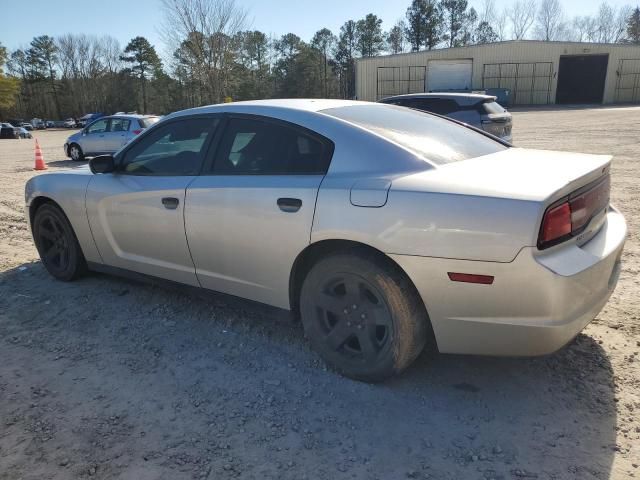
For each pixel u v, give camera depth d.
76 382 3.12
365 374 2.98
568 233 2.55
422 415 2.75
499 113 10.53
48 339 3.67
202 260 3.56
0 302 4.33
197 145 3.65
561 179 2.59
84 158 17.59
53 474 2.38
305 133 3.18
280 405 2.86
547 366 3.16
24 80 100.00
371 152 2.95
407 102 10.94
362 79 47.94
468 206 2.51
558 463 2.37
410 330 2.79
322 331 3.14
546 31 74.81
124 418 2.77
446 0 86.88
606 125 22.22
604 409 2.73
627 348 3.31
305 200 2.97
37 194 4.60
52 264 4.78
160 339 3.63
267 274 3.25
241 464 2.42
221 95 30.41
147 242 3.87
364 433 2.62
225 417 2.76
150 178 3.83
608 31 77.62
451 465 2.38
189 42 29.47
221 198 3.34
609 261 2.74
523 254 2.41
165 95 91.31
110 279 4.75
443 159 3.00
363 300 2.93
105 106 95.69
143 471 2.38
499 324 2.54
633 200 7.58
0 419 2.78
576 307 2.54
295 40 92.19
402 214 2.65
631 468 2.31
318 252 3.10
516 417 2.71
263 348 3.48
